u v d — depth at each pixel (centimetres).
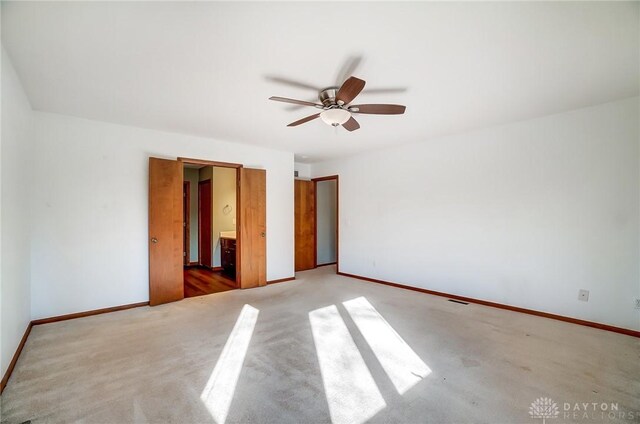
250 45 204
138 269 396
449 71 242
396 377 222
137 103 309
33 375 224
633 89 280
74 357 252
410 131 418
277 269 542
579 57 222
